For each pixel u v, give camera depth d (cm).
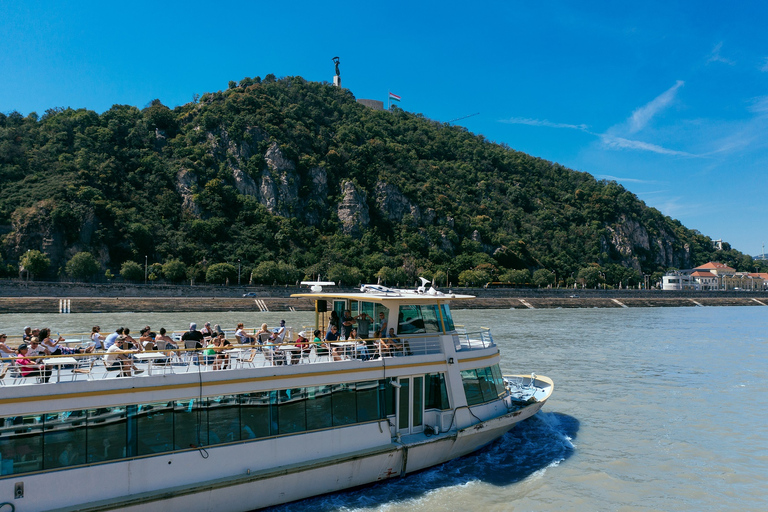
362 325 1653
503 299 14225
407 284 16375
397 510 1488
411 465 1631
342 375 1488
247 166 19000
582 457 2083
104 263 13362
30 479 1085
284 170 19475
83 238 13338
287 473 1356
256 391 1351
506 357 4691
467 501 1589
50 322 6819
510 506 1598
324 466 1419
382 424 1559
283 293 11769
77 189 14362
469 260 19188
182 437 1258
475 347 1948
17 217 12788
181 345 1508
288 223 17738
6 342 1523
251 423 1345
